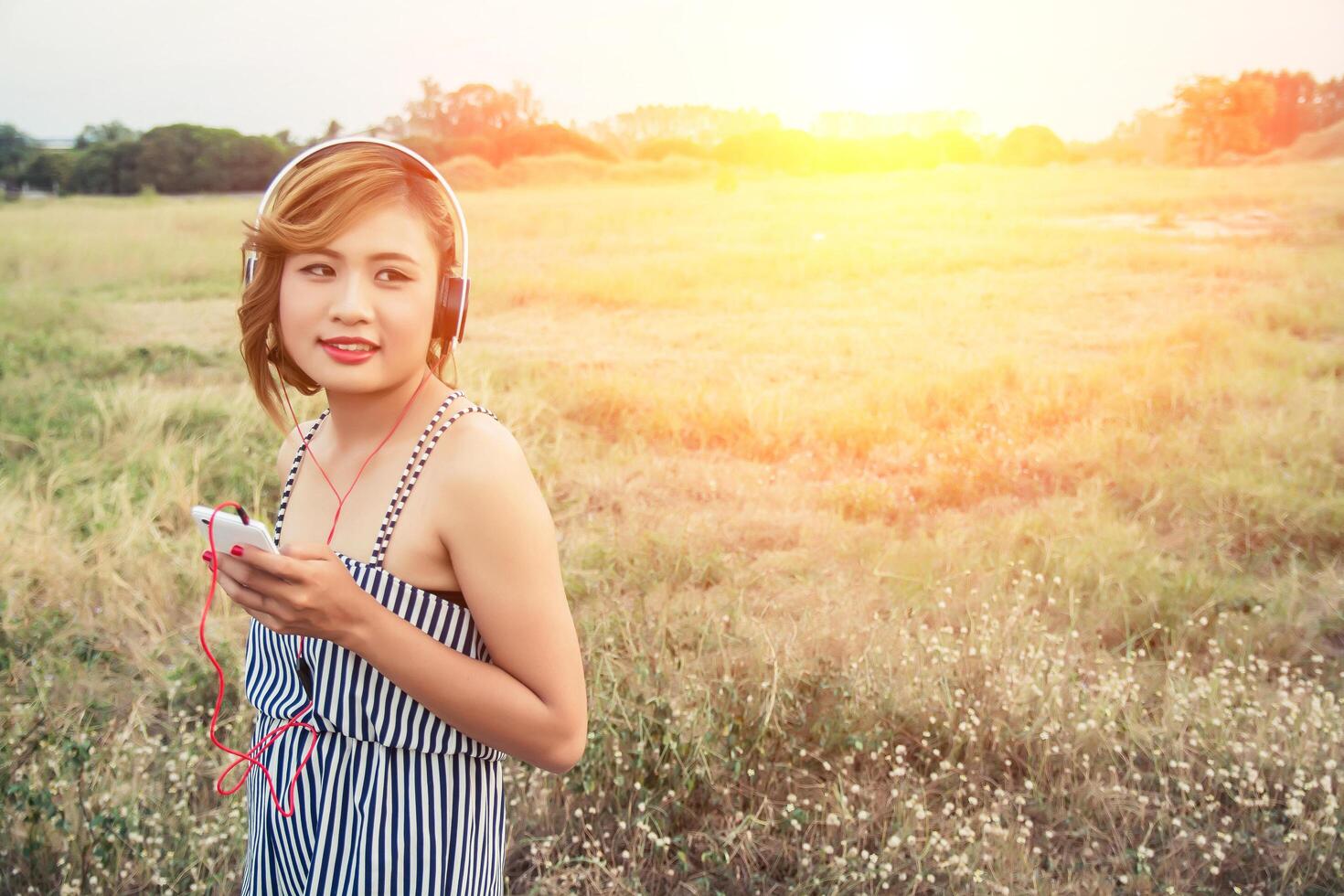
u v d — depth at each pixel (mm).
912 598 3584
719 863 2330
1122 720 2883
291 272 1011
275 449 4738
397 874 1062
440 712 996
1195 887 2271
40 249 7660
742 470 4832
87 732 2635
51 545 3811
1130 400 4926
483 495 998
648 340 5961
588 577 3680
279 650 1114
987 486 4531
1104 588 3617
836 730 2752
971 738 2689
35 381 5832
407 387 1084
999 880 2264
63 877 2146
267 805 1148
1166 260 5629
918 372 5273
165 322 6973
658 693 2799
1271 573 3830
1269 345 5152
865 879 2221
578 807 2547
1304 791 2459
